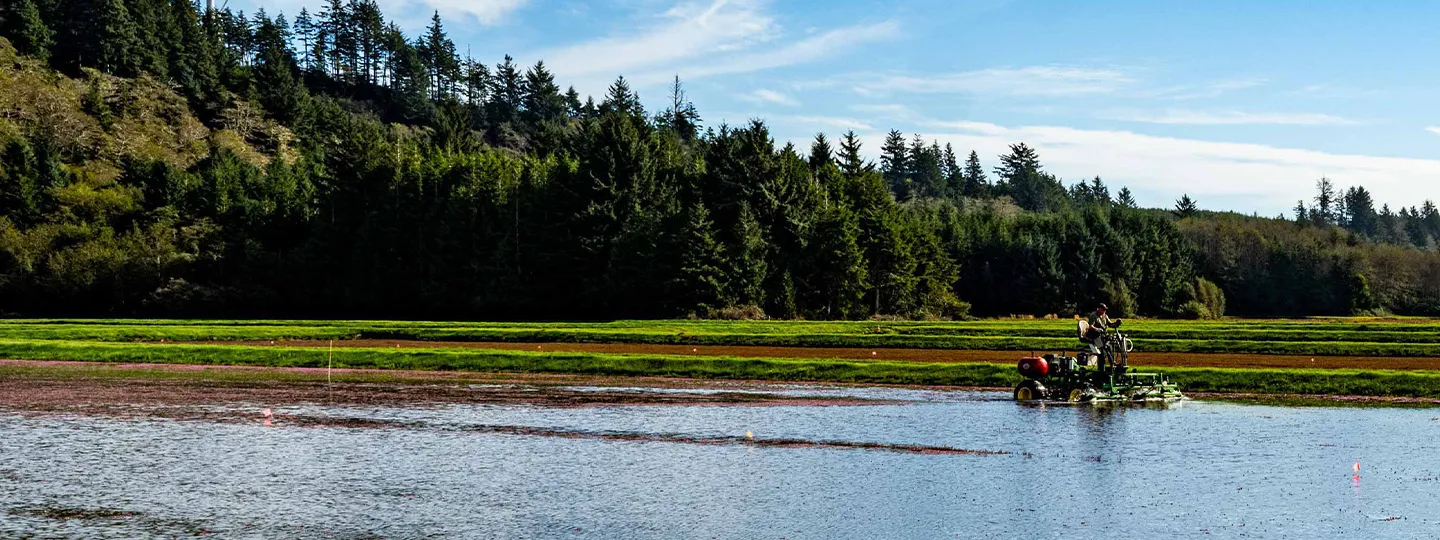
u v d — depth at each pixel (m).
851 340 60.22
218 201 134.75
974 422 29.97
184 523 18.11
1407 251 165.75
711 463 23.64
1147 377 37.38
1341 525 18.41
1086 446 26.00
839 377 42.22
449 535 17.47
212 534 17.41
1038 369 35.00
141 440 26.34
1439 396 36.66
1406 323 93.81
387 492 20.59
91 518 18.38
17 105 174.25
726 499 20.16
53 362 48.66
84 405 32.81
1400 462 24.05
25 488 20.67
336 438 26.84
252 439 26.58
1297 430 28.73
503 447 25.61
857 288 112.31
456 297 117.31
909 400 35.22
